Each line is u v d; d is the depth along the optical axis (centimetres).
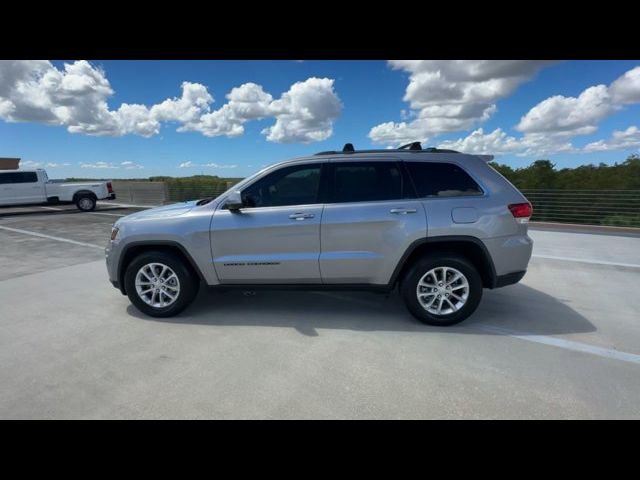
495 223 358
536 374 280
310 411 240
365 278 377
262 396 256
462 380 273
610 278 535
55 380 278
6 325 384
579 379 272
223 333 361
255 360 306
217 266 387
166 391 263
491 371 285
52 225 1221
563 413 235
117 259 401
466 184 368
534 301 443
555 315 399
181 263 393
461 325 374
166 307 399
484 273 374
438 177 371
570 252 712
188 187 2020
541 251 722
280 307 432
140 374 286
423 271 365
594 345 328
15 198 1570
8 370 294
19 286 526
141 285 402
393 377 278
